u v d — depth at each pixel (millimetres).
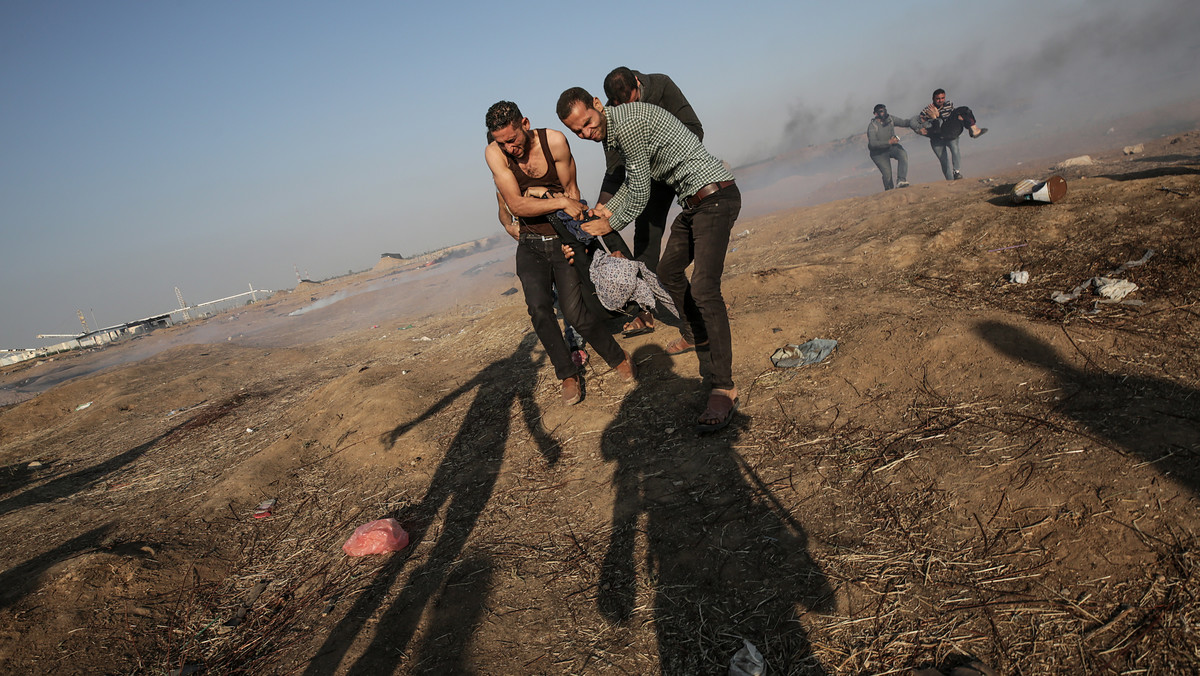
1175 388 2859
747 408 3832
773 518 2850
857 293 5172
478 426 4695
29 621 3137
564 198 3951
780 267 6156
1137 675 1822
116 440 7633
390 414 5109
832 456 3172
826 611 2311
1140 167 7957
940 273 5152
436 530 3510
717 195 3617
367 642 2730
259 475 4699
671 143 3580
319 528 3865
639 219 4961
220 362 11484
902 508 2684
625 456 3711
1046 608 2086
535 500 3545
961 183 9195
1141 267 4098
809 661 2143
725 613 2422
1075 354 3348
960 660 2008
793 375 4070
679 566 2723
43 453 7797
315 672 2629
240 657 2846
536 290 4258
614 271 4078
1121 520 2258
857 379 3809
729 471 3281
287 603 3182
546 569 2934
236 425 6945
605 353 4449
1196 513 2178
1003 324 3752
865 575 2412
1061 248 4820
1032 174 8930
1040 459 2670
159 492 5223
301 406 6648
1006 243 5215
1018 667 1938
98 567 3502
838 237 7430
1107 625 1970
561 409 4512
